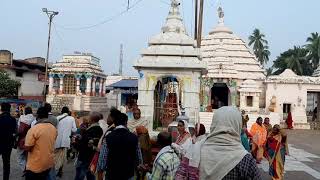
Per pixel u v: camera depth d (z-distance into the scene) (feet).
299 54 237.86
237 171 11.95
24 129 35.12
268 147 42.63
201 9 65.98
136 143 23.09
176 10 48.44
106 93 186.09
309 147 78.48
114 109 24.88
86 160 30.78
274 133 42.37
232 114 12.47
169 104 44.37
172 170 18.80
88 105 151.74
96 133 30.68
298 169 51.24
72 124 36.86
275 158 41.70
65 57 156.46
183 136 23.63
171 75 43.42
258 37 250.98
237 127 12.50
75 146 32.50
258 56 249.96
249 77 139.33
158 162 18.97
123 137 22.63
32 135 25.45
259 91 126.72
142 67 43.57
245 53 144.87
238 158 12.04
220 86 131.54
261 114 110.11
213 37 147.54
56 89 155.22
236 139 12.44
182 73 43.34
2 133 32.42
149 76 43.60
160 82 46.09
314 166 54.13
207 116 96.22
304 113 133.49
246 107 125.90
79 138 32.09
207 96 123.95
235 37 147.43
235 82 125.90
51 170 28.07
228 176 11.94
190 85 43.21
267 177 45.27
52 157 26.40
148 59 43.62
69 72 152.97
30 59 179.73
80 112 131.54
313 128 130.52
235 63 142.31
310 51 229.66
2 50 146.10
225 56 140.56
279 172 41.55
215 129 12.55
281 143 41.86
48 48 133.90
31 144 25.40
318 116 142.20
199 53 44.75
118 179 22.31
